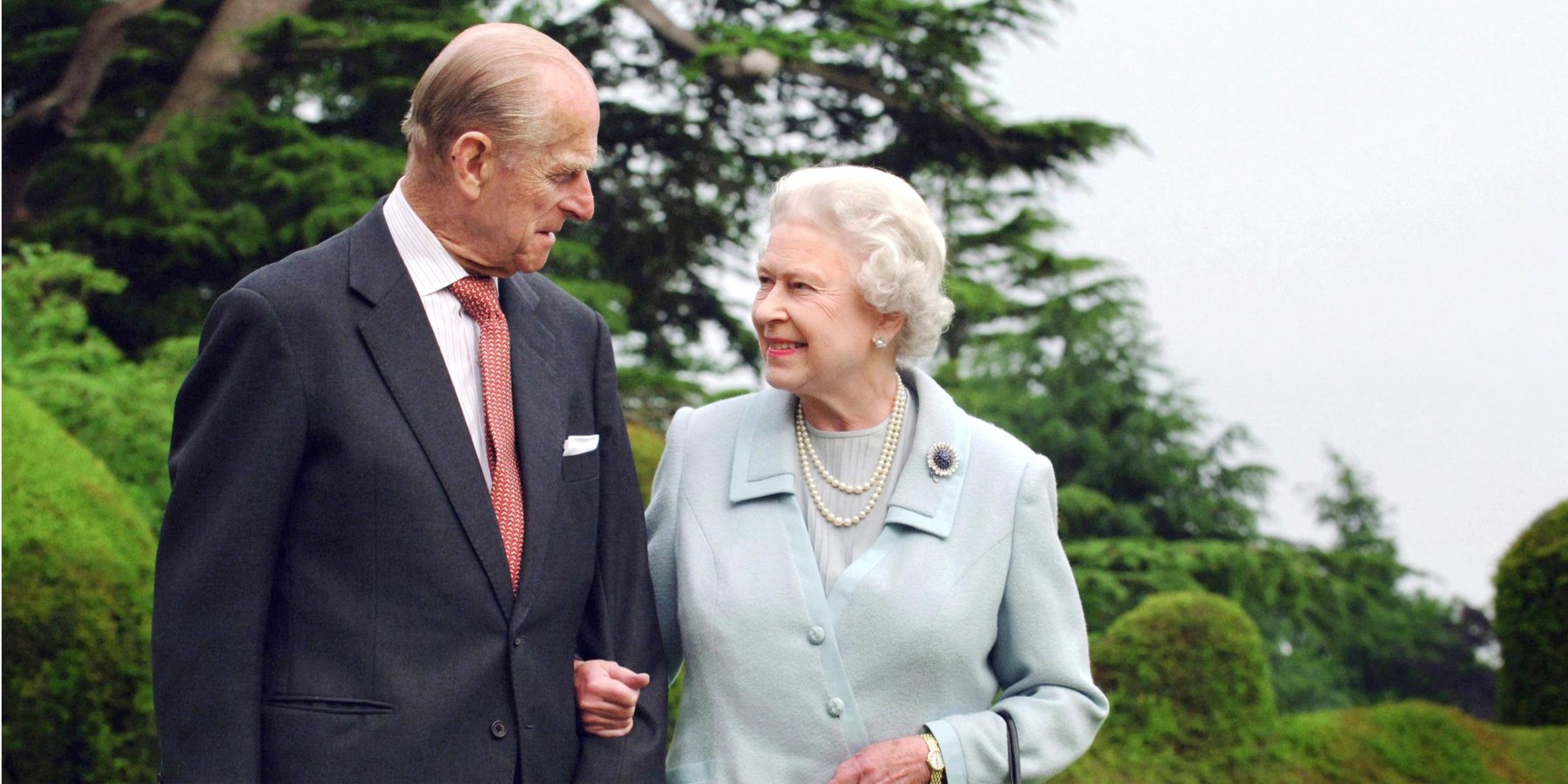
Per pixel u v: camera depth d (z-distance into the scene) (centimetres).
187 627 197
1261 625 1019
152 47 1040
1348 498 1270
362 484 201
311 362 201
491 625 207
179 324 966
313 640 201
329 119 1032
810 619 227
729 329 1159
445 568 204
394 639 201
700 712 230
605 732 222
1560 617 710
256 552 198
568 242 1022
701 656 231
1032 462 237
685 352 1166
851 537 234
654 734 226
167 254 959
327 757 198
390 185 971
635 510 235
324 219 918
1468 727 582
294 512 203
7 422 488
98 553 462
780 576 229
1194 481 1055
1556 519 730
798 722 225
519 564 212
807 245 226
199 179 964
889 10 1070
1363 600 1076
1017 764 225
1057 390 1059
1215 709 509
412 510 203
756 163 1147
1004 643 237
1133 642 516
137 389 757
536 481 214
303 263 208
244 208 930
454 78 206
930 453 234
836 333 225
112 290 844
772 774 225
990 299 1073
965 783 222
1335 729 548
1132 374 1069
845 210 225
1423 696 1082
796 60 1052
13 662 437
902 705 227
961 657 228
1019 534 233
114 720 452
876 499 235
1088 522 1021
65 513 467
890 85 1096
